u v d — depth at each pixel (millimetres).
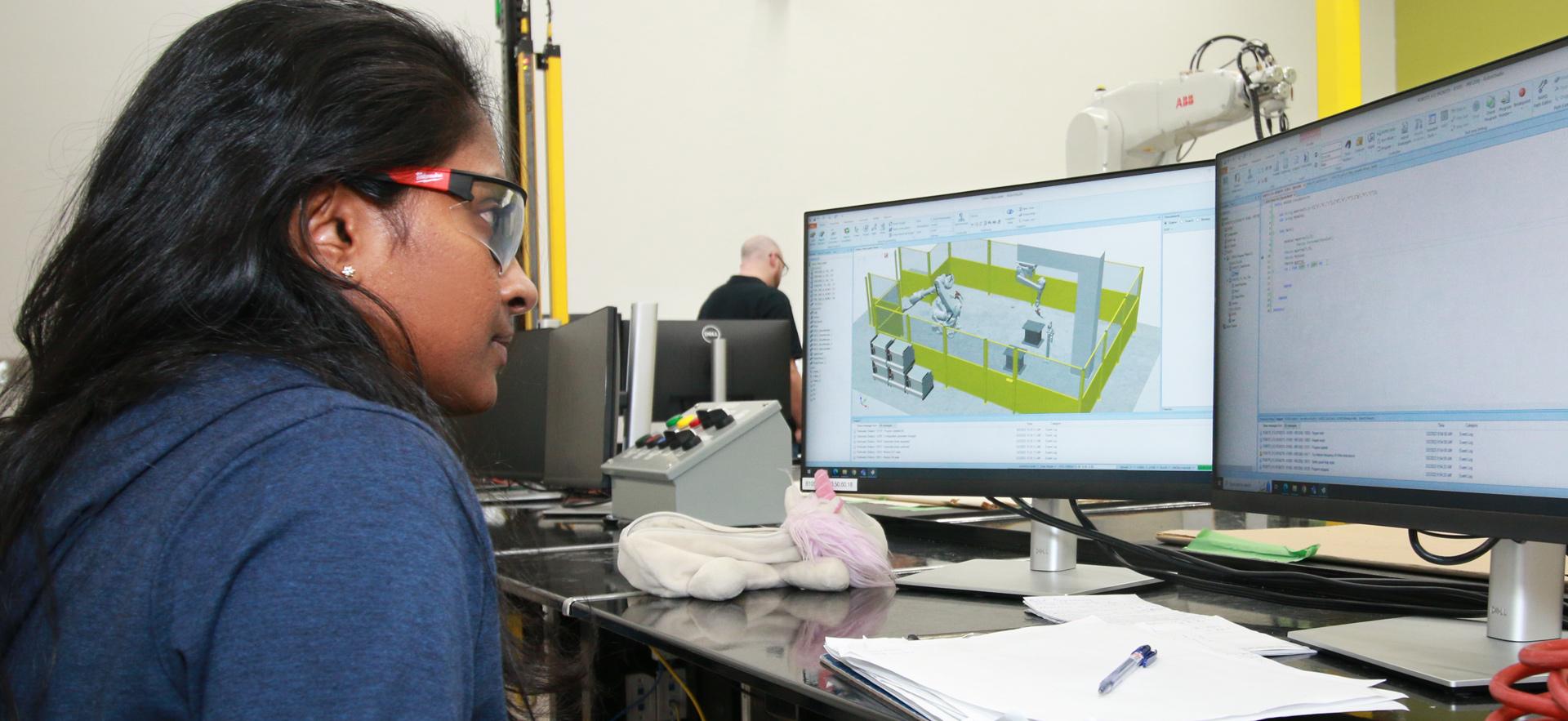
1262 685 645
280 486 460
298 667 424
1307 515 851
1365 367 798
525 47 2459
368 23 626
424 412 580
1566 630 811
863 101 5035
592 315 1974
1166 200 1041
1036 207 1118
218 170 565
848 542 1105
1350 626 814
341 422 496
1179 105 2102
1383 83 6355
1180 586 1076
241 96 578
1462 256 721
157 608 454
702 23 4680
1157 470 1035
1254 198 927
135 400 522
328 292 573
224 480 470
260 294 564
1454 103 730
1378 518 779
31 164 3570
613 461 1789
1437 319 737
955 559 1329
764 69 4809
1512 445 682
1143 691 633
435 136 621
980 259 1150
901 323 1201
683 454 1577
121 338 558
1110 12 5617
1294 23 6172
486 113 682
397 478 483
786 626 916
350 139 583
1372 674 706
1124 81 5668
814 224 1264
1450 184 731
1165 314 1036
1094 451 1069
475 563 537
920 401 1181
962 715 597
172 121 576
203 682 447
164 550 459
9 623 492
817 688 703
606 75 4477
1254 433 917
